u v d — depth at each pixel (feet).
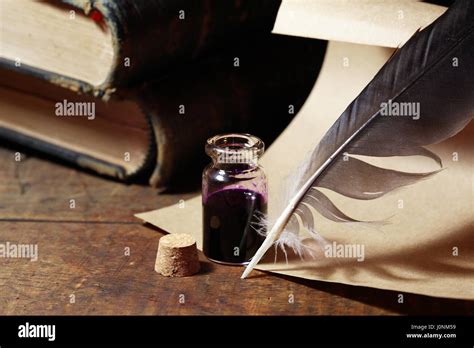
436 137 1.28
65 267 1.35
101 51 1.51
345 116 1.31
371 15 1.43
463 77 1.27
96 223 1.48
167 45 1.54
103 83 1.52
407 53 1.30
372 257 1.34
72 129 1.68
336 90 1.61
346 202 1.47
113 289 1.30
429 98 1.28
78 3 1.48
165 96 1.59
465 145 1.48
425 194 1.45
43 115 1.70
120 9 1.46
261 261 1.35
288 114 1.81
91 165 1.65
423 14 1.42
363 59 1.58
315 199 1.31
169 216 1.46
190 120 1.60
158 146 1.58
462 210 1.42
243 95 1.70
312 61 1.86
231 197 1.35
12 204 1.54
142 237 1.44
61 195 1.58
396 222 1.41
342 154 1.30
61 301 1.27
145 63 1.52
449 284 1.26
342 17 1.43
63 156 1.68
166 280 1.32
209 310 1.25
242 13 1.65
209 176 1.37
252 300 1.27
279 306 1.26
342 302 1.26
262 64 1.77
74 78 1.55
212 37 1.62
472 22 1.27
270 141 1.74
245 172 1.36
